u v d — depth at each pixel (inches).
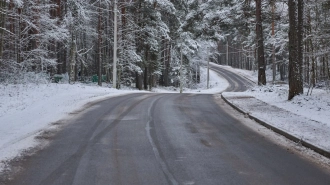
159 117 444.1
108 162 244.5
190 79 2305.6
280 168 234.7
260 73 935.0
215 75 3085.6
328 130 338.6
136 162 244.8
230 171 226.7
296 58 584.1
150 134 339.0
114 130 356.5
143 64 1385.3
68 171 224.1
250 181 207.8
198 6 1190.9
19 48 927.7
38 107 515.8
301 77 585.3
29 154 263.1
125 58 1264.8
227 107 568.4
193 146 294.0
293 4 577.3
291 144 304.3
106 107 536.7
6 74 847.1
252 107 527.2
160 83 2150.6
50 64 957.8
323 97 591.8
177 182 204.4
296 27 578.6
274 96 684.1
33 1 911.0
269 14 1034.1
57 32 944.9
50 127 368.5
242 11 1017.5
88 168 230.5
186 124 397.7
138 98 707.4
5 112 484.1
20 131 344.2
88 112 479.5
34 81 841.5
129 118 433.4
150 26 1353.3
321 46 915.4
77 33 1199.6
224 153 272.5
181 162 245.9
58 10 1066.1
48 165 236.5
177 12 1560.0
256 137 332.8
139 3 1321.4
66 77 1336.1
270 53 1888.5
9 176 213.6
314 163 247.1
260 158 259.3
